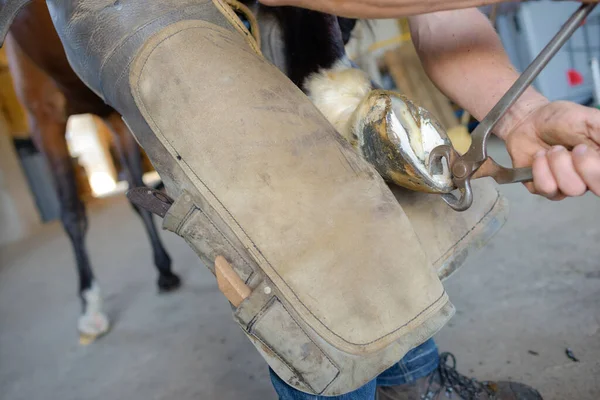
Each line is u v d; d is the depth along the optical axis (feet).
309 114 2.03
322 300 1.89
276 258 1.90
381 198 1.97
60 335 7.14
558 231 5.93
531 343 4.02
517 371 3.74
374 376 1.99
